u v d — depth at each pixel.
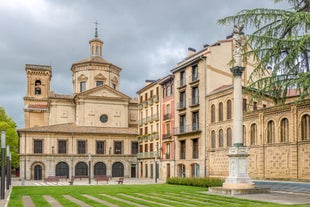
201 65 49.75
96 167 71.62
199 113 49.81
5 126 74.81
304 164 32.94
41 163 68.25
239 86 28.02
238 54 27.92
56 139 69.75
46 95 90.06
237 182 26.70
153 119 65.94
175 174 55.75
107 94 76.62
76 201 22.77
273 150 36.84
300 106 33.50
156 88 65.69
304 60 17.16
